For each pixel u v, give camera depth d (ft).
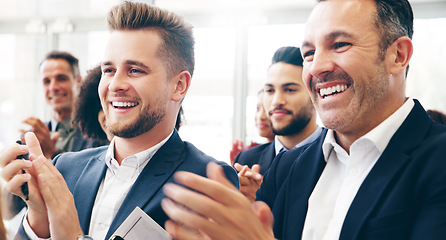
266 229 2.02
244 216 1.80
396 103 2.41
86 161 3.42
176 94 3.10
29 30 14.24
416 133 2.32
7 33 14.55
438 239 1.95
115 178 3.11
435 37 10.71
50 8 13.21
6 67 14.61
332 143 2.58
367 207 2.23
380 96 2.32
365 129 2.43
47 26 14.21
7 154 2.80
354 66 2.27
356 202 2.28
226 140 12.29
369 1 2.31
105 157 3.28
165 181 2.95
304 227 2.52
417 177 2.18
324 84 2.37
